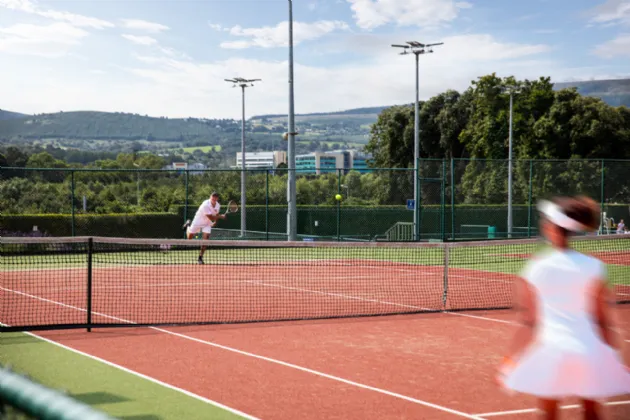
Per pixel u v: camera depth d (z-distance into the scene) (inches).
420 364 244.7
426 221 1232.2
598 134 1598.2
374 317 348.8
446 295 401.4
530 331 145.5
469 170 1192.8
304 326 320.8
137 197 1106.1
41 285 466.0
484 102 1738.4
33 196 1007.0
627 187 1138.0
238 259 682.8
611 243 874.8
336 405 192.7
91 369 233.9
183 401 195.6
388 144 2188.7
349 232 1286.9
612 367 134.8
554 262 139.6
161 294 424.5
